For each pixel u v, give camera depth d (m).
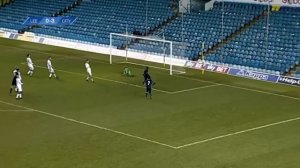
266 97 42.56
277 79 47.78
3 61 55.56
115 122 35.84
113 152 30.28
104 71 51.44
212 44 55.88
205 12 61.50
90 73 47.19
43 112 38.22
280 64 50.31
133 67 53.41
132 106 39.72
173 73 51.06
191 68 53.19
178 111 38.41
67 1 73.50
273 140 32.16
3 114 37.66
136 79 48.34
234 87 45.81
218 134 33.28
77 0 72.50
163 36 57.44
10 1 78.19
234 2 60.94
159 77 49.41
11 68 52.28
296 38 52.97
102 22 66.31
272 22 55.81
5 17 74.56
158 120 36.25
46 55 58.91
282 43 52.88
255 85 46.62
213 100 41.50
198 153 30.06
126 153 30.12
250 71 49.72
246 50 53.38
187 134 33.31
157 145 31.38
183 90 44.72
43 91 44.03
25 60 56.09
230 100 41.56
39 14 72.94
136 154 29.97
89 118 36.75
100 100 41.38
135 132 33.78
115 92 43.81
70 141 32.16
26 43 66.25
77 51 61.38
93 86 45.75
